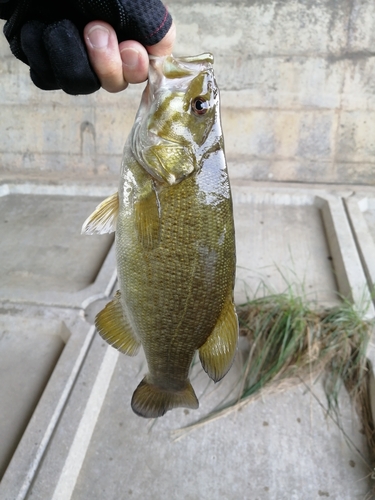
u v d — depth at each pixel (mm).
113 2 204
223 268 243
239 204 755
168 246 237
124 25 213
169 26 225
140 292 246
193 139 237
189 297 242
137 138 243
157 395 266
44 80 227
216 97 244
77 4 207
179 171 234
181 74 239
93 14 210
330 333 438
